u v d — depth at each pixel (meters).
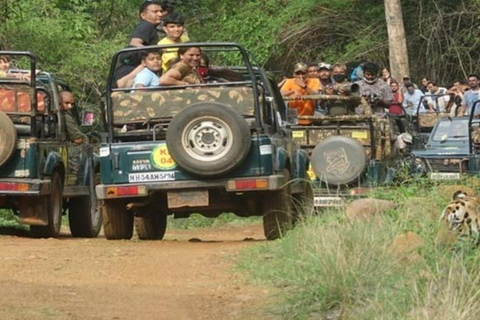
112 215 21.22
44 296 13.74
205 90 20.64
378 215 16.33
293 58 52.00
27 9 40.66
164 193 20.91
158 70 21.22
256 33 51.75
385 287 12.77
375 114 28.80
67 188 23.92
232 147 19.80
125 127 20.83
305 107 28.08
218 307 13.30
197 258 17.36
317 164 26.25
